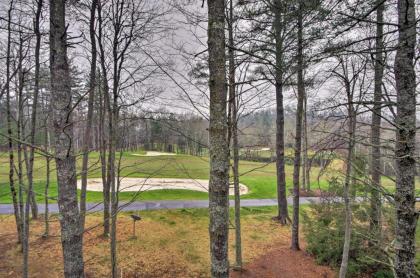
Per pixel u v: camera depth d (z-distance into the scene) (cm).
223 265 254
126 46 677
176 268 795
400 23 284
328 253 778
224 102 257
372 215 637
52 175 1958
